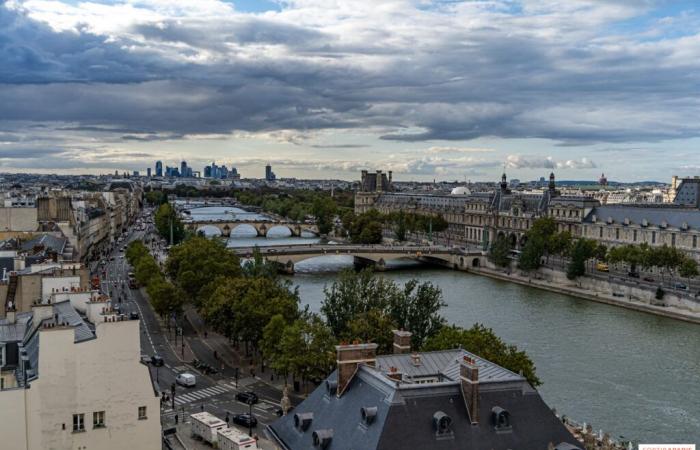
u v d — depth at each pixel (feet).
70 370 362.74
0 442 350.64
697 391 631.56
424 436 297.12
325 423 326.24
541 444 309.83
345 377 336.90
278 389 611.06
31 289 512.22
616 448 459.32
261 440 490.08
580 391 627.05
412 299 648.79
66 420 362.74
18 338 418.92
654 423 553.64
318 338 584.40
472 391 308.19
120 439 374.02
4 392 350.23
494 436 306.35
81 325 399.85
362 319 595.06
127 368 375.25
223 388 612.29
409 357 394.93
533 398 324.19
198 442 484.74
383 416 298.97
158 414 382.42
